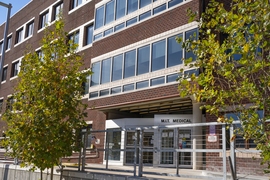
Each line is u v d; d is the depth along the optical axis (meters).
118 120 16.05
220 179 6.61
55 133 8.41
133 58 14.57
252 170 9.06
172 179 7.40
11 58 28.31
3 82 28.47
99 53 16.75
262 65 4.11
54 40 9.36
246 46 4.09
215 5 5.03
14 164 13.24
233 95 4.47
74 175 9.63
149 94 13.29
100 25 17.16
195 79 4.78
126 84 14.59
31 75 8.88
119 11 16.03
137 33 14.62
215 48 4.63
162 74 12.90
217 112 4.73
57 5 23.58
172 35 12.89
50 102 8.58
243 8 4.30
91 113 18.11
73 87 9.05
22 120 8.83
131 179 7.99
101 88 16.05
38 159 8.53
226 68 4.44
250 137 4.39
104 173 8.95
